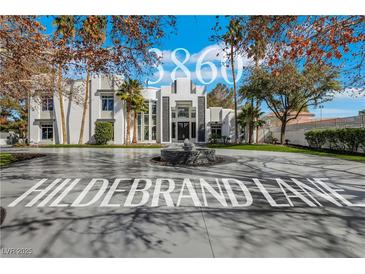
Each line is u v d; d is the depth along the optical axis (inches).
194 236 121.8
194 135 1135.0
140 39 199.9
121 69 222.8
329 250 108.6
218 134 1164.5
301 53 182.1
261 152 625.6
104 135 970.7
